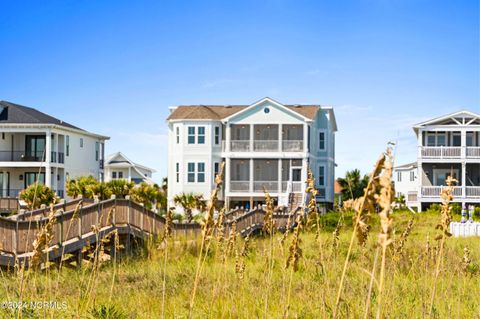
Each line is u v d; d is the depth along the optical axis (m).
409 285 8.99
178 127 45.28
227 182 44.28
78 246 15.92
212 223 3.12
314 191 3.79
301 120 44.31
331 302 6.52
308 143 44.62
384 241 2.26
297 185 42.34
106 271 13.87
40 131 44.31
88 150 51.59
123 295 10.45
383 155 2.37
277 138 45.78
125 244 18.05
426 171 44.03
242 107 48.06
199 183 44.62
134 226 18.67
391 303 6.25
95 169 53.09
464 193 41.19
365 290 7.99
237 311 7.31
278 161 44.81
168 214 4.51
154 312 8.65
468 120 42.50
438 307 7.61
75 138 48.97
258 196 44.03
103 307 7.12
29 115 45.28
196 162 44.75
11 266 12.95
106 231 17.11
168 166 46.56
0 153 45.19
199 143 44.78
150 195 36.78
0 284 8.68
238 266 7.71
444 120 43.00
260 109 44.66
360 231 2.53
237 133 46.44
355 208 2.48
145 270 14.15
